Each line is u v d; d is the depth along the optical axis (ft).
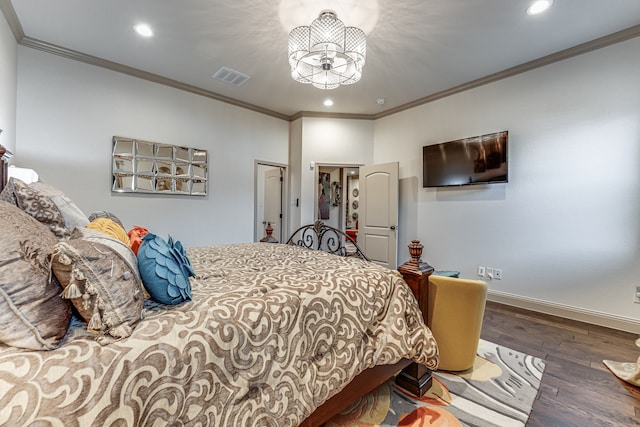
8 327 2.24
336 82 8.96
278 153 16.01
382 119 15.60
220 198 13.73
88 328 2.56
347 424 4.69
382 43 9.16
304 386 3.59
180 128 12.39
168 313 3.10
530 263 10.33
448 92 12.68
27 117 9.12
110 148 10.66
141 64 10.71
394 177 14.37
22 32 8.69
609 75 8.76
